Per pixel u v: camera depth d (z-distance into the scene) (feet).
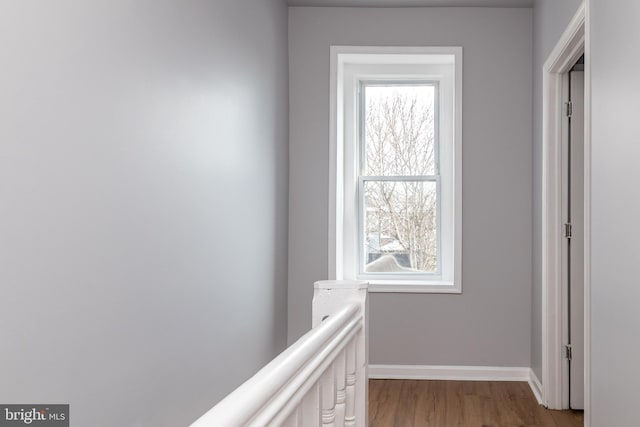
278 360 3.53
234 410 2.70
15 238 4.72
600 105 8.31
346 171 16.63
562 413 12.71
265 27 13.06
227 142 10.21
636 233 6.73
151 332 7.18
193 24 8.55
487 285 15.49
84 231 5.68
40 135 5.02
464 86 15.61
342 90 16.37
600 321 8.28
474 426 11.91
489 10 15.57
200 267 8.87
